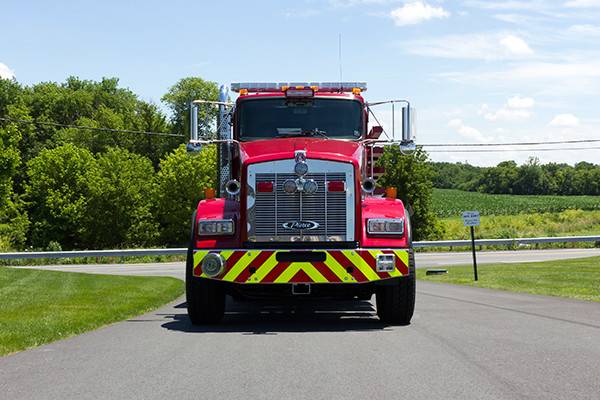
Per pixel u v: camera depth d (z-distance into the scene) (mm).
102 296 12430
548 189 146125
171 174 61375
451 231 62125
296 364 5281
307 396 4223
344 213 7727
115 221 62156
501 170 153375
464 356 5570
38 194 62312
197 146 9000
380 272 7621
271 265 7598
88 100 85562
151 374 4918
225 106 9617
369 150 9398
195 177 61625
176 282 17578
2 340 6555
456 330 7180
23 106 74562
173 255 36312
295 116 9219
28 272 21688
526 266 23453
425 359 5445
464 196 124938
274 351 5918
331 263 7594
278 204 7723
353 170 7781
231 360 5477
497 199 117250
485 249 39125
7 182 32875
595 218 68000
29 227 62281
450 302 10602
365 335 6922
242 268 7617
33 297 12125
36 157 63625
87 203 61531
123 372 5000
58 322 8078
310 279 7570
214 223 7797
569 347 5988
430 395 4215
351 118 9227
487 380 4629
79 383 4633
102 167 63219
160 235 62156
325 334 7039
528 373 4855
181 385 4551
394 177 52188
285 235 7695
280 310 10094
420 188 51781
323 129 9203
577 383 4520
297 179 7699
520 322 7812
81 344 6383
